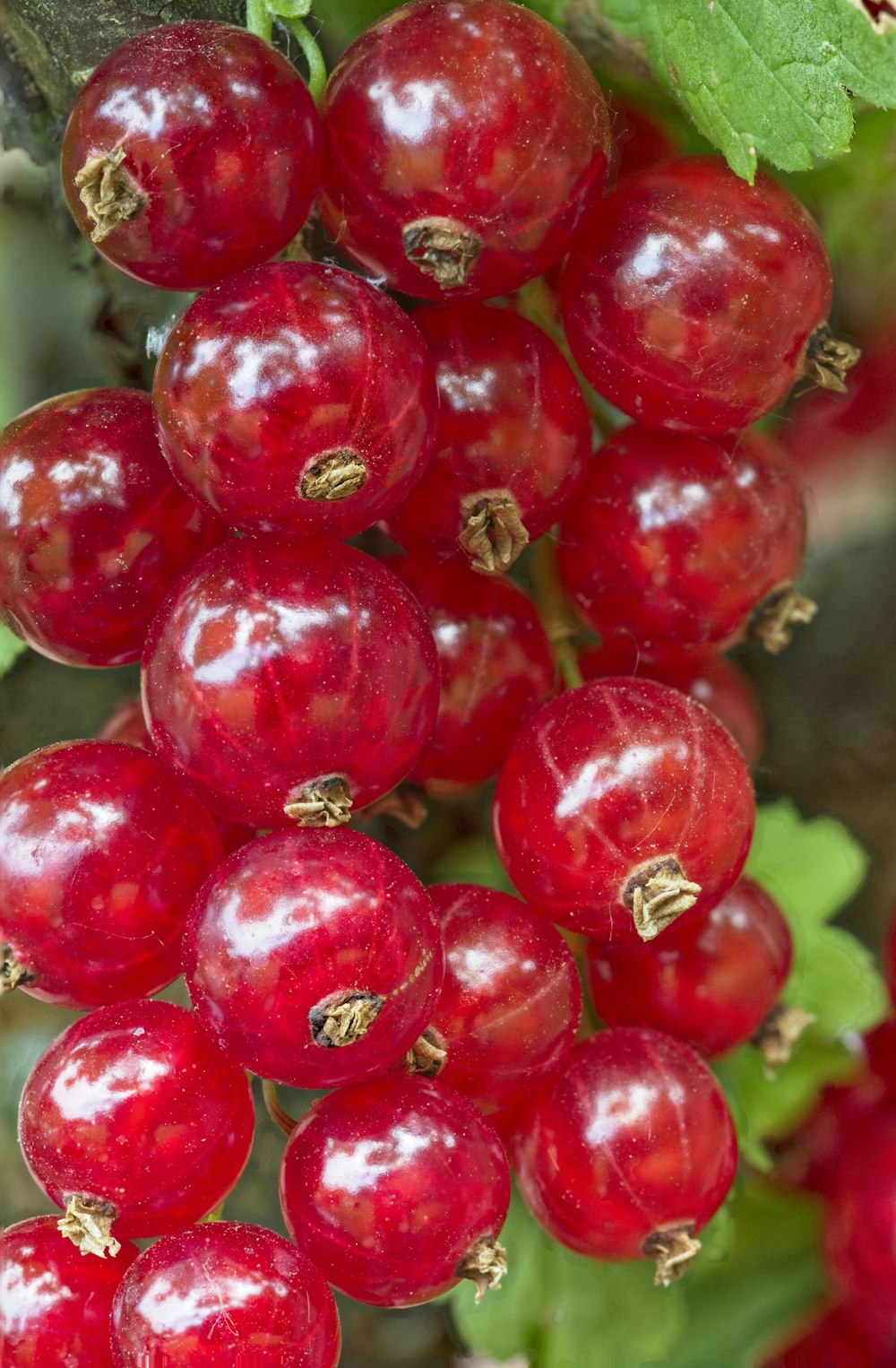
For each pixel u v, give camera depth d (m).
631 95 0.15
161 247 0.14
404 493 0.14
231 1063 0.14
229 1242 0.14
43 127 0.16
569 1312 0.16
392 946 0.14
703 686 0.16
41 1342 0.14
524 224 0.14
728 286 0.14
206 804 0.14
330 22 0.15
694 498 0.15
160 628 0.14
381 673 0.14
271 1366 0.14
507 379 0.14
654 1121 0.14
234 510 0.14
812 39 0.14
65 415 0.14
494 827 0.15
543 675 0.15
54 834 0.14
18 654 0.16
